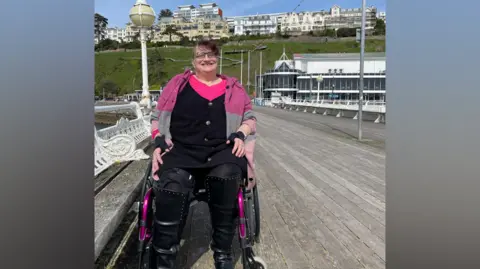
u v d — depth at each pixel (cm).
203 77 216
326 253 281
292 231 325
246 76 7756
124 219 340
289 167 633
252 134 229
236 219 215
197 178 215
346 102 3012
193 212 362
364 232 325
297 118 2172
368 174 577
